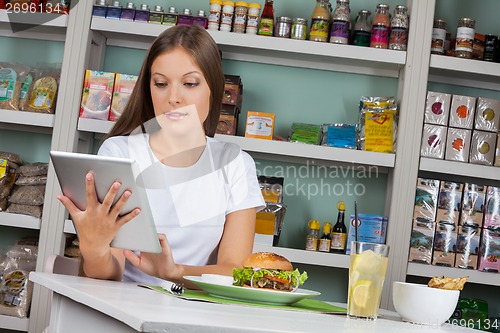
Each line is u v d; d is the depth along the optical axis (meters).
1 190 3.36
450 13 3.70
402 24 3.37
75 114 3.32
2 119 3.34
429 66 3.34
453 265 3.30
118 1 3.44
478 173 3.31
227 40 3.34
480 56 3.46
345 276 3.56
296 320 1.32
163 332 1.05
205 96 2.11
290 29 3.40
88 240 1.65
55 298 1.49
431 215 3.31
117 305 1.20
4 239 3.62
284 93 3.63
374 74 3.61
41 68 3.53
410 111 3.30
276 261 1.70
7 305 3.25
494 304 3.59
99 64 3.56
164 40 2.08
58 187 3.29
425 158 3.30
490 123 3.34
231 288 1.56
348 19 3.38
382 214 3.58
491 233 3.31
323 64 3.61
